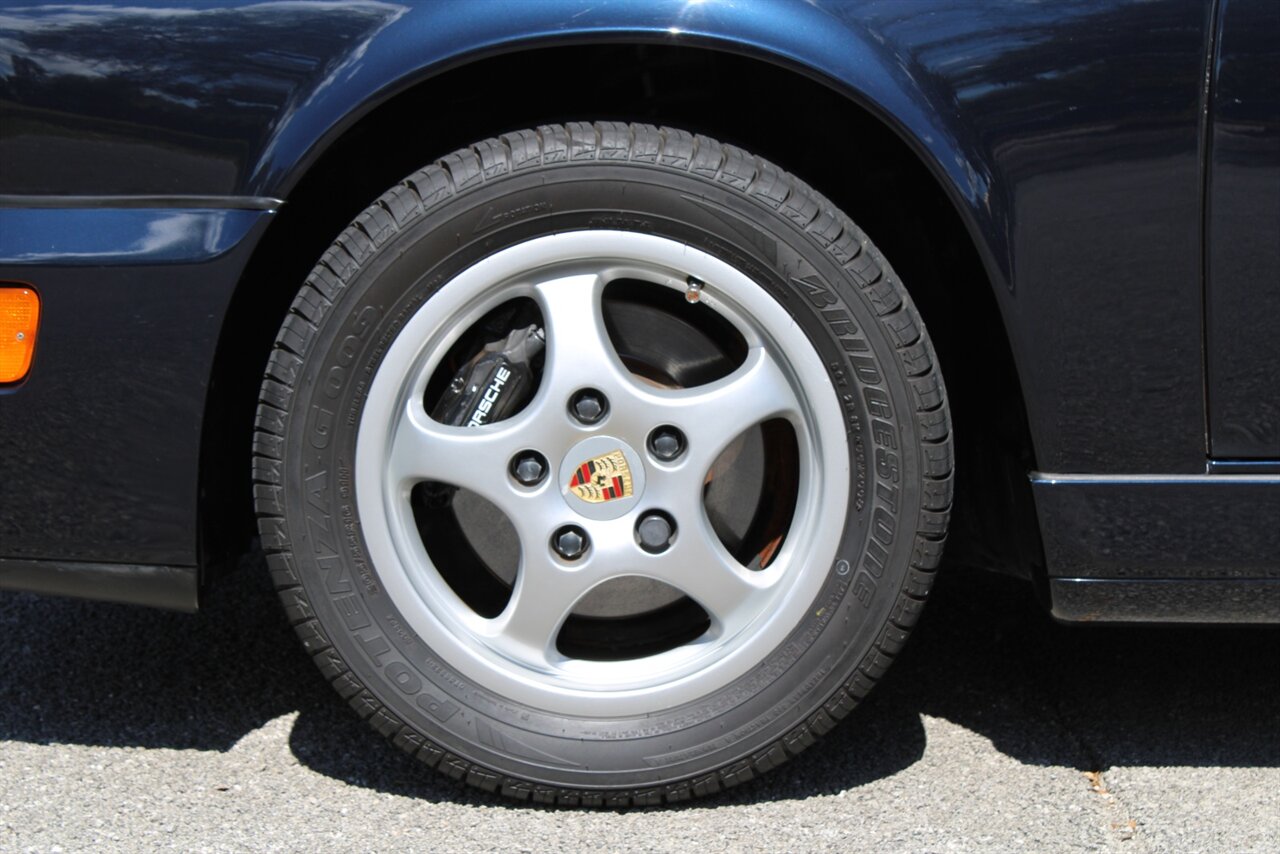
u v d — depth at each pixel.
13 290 1.74
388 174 1.90
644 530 1.82
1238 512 1.81
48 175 1.74
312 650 1.86
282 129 1.71
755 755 1.88
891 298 1.78
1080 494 1.81
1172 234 1.73
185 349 1.75
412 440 1.81
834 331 1.77
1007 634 2.52
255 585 2.71
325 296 1.76
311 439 1.79
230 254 1.73
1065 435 1.80
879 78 1.70
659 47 1.87
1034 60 1.69
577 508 1.81
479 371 1.82
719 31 1.68
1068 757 2.08
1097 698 2.28
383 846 1.81
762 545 1.92
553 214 1.75
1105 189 1.72
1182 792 1.98
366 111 1.71
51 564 1.85
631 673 1.89
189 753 2.05
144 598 1.86
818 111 1.90
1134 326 1.76
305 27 1.70
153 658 2.38
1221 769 2.05
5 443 1.79
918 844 1.83
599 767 1.88
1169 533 1.82
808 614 1.85
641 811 1.92
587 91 1.95
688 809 1.93
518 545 1.92
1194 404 1.78
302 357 1.78
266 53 1.71
